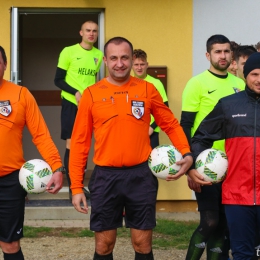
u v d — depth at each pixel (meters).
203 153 5.18
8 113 5.22
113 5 9.44
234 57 7.25
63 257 7.07
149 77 8.66
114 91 5.12
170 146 5.13
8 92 5.29
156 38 9.48
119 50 5.04
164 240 7.79
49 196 9.63
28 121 5.36
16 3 9.35
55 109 11.96
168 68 9.49
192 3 9.45
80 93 8.88
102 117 5.09
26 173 5.11
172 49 9.49
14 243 5.36
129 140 5.07
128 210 5.18
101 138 5.11
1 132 5.20
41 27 11.91
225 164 5.09
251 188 4.90
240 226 4.94
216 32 9.48
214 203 5.71
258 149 4.90
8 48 9.38
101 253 5.21
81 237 7.99
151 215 5.14
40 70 11.94
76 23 11.94
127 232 8.20
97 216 5.16
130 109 5.09
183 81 9.49
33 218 8.91
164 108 5.30
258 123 4.93
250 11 9.48
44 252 7.27
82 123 5.20
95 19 11.99
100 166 5.16
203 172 5.11
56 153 5.32
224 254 6.38
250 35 9.48
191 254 5.77
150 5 9.46
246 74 5.00
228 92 6.09
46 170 5.13
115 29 9.46
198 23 9.46
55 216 8.91
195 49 9.48
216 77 6.12
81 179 5.24
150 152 5.21
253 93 4.98
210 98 6.05
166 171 5.04
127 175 5.09
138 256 5.19
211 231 5.71
